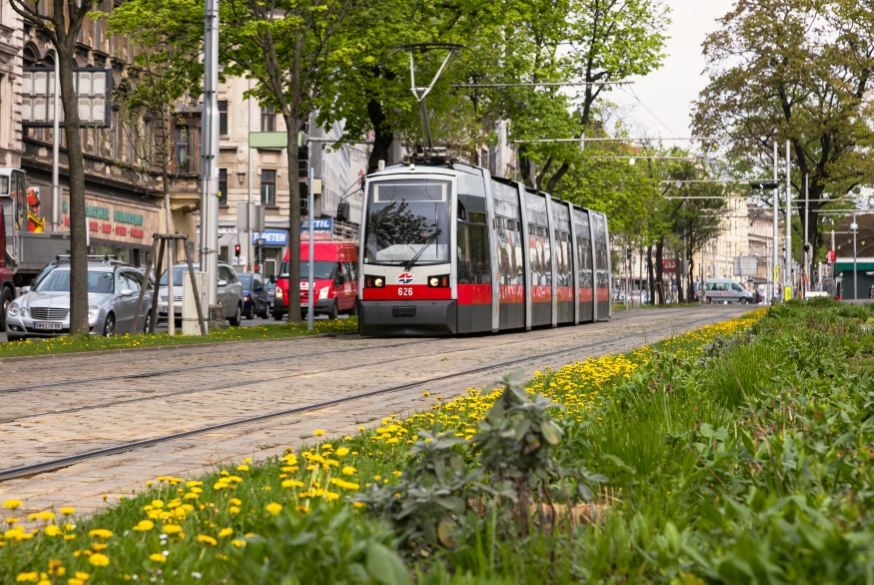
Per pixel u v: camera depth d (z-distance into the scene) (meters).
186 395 13.23
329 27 31.33
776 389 9.07
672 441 6.03
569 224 38.44
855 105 53.44
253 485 6.21
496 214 29.86
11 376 15.93
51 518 5.06
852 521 3.82
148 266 26.47
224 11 30.92
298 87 30.58
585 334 29.14
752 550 3.25
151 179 58.53
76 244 23.38
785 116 55.59
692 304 95.88
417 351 21.69
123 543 4.65
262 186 72.44
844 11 52.53
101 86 44.53
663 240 93.00
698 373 10.49
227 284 36.91
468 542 4.07
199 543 4.46
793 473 4.91
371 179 27.72
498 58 46.31
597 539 4.10
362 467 6.97
